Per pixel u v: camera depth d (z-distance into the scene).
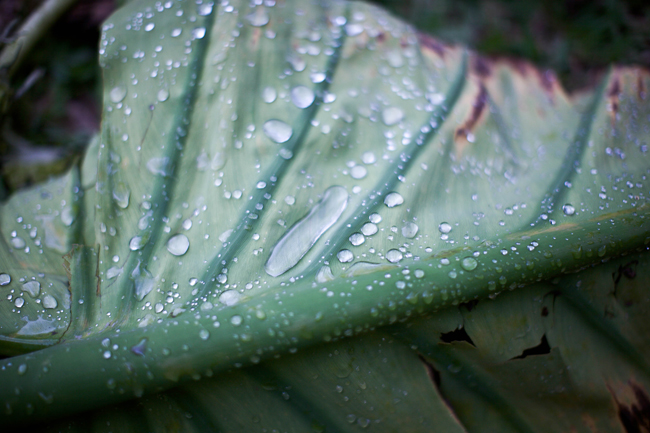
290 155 0.21
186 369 0.18
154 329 0.19
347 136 0.22
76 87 0.32
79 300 0.20
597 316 0.20
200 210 0.21
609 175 0.22
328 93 0.22
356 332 0.19
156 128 0.22
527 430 0.20
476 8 0.33
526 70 0.25
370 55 0.23
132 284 0.20
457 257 0.19
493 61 0.25
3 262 0.21
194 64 0.22
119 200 0.21
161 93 0.22
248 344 0.19
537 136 0.23
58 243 0.21
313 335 0.19
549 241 0.20
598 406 0.20
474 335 0.19
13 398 0.18
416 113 0.23
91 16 0.32
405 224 0.20
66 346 0.19
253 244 0.20
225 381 0.19
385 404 0.19
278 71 0.22
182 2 0.23
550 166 0.22
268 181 0.21
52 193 0.23
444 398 0.19
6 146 0.27
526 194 0.21
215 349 0.18
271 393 0.19
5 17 0.28
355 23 0.24
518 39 0.32
